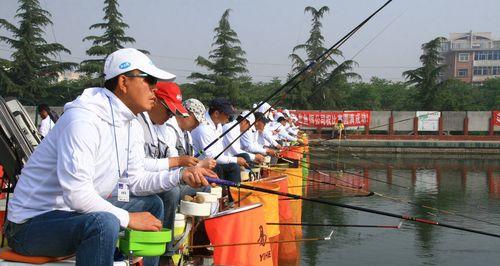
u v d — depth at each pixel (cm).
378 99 4006
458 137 2742
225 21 3391
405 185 1433
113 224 245
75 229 247
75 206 253
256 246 443
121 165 288
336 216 944
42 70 2888
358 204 1081
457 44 7788
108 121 273
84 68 2794
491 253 711
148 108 286
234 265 422
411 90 4131
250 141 880
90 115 261
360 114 2838
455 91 4034
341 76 3450
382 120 2844
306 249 711
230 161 622
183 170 330
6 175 348
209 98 3266
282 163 1098
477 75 7556
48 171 261
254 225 442
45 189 261
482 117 2811
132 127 314
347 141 2658
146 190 325
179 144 518
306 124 2859
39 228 254
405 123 2842
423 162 2212
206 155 599
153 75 283
